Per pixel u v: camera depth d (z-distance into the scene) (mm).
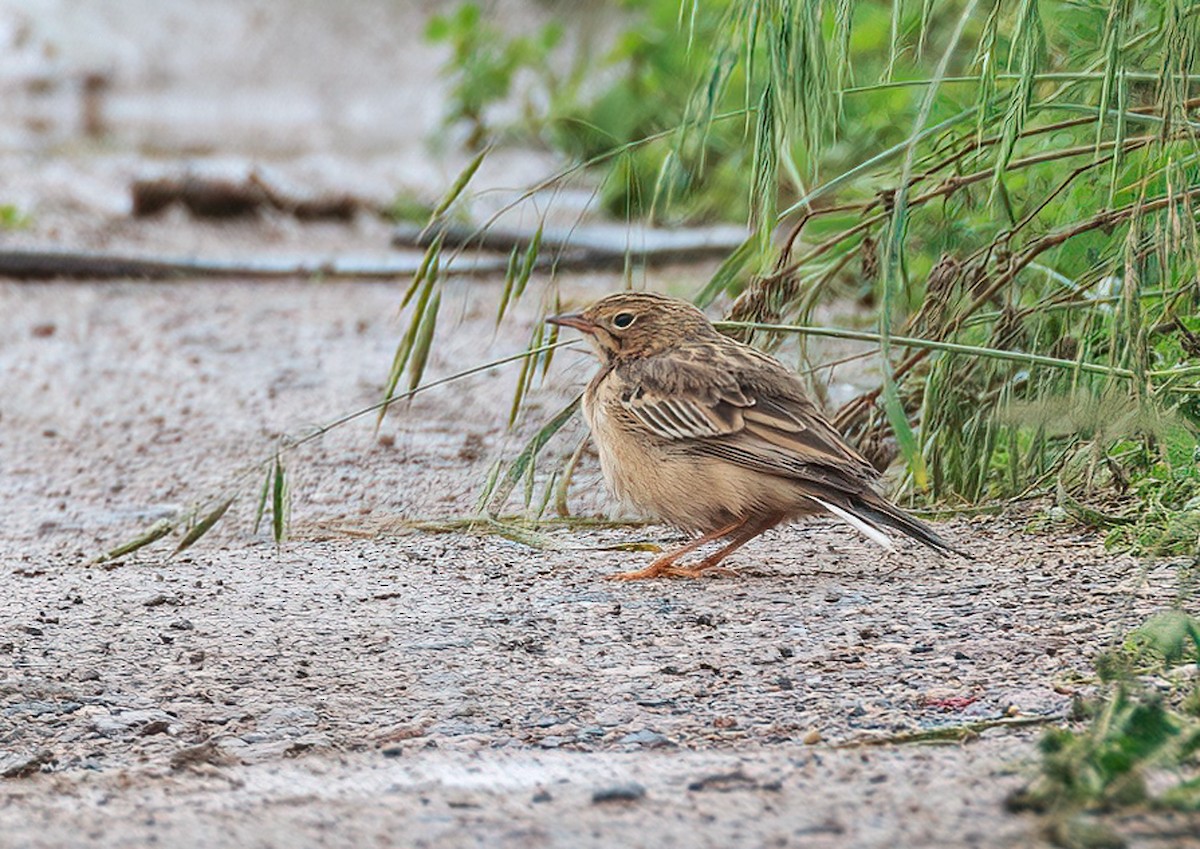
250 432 17094
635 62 28594
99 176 33438
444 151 35000
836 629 9578
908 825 6074
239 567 11961
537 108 34312
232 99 44094
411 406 18000
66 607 10781
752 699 8414
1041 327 12078
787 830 6102
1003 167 10414
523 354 11875
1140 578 9422
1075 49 12500
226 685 9055
